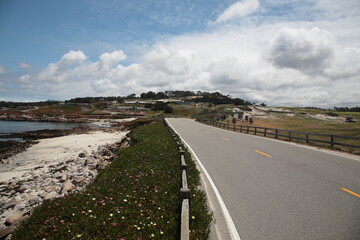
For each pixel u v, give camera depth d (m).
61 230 4.52
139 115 125.38
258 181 7.65
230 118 64.00
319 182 7.41
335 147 14.59
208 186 7.32
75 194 6.89
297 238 4.21
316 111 138.75
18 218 7.12
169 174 8.24
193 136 22.81
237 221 4.94
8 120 89.19
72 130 50.31
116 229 4.48
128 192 6.55
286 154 12.59
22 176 14.64
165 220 4.78
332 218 4.93
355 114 119.44
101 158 16.02
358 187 6.89
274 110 131.38
